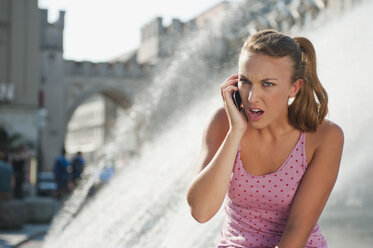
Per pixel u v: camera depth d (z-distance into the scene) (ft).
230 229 7.80
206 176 7.06
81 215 38.50
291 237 7.17
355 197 44.14
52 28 173.78
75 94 180.96
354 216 40.96
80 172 74.28
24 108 109.50
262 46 6.79
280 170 7.36
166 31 233.14
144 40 248.93
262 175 7.41
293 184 7.39
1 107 108.47
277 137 7.38
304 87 7.37
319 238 7.67
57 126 173.17
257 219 7.59
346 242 30.17
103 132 346.95
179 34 181.78
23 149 68.80
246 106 7.00
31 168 86.28
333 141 7.42
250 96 6.86
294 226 7.22
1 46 112.47
